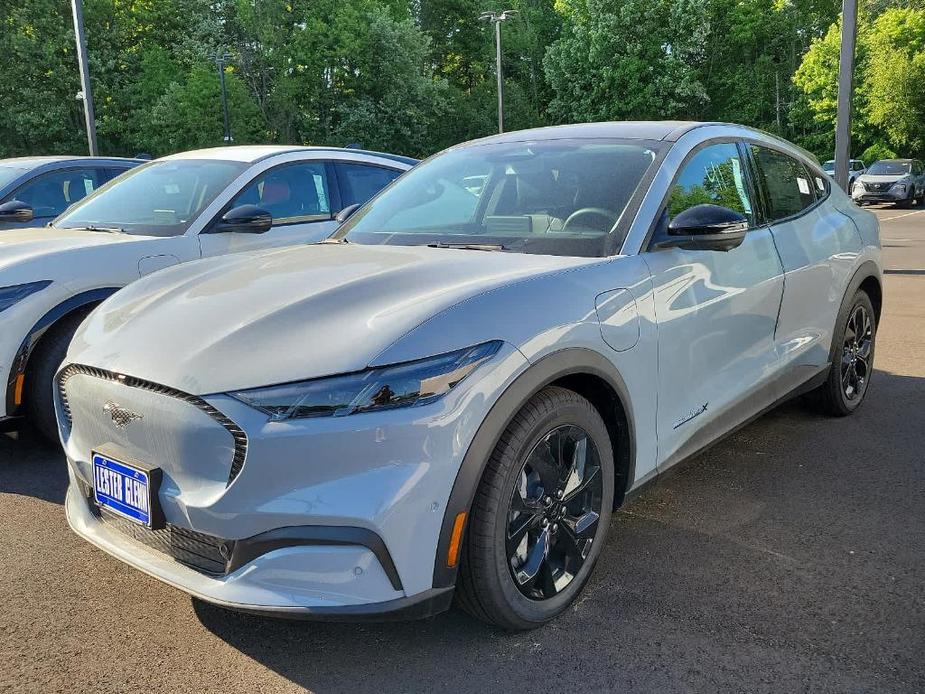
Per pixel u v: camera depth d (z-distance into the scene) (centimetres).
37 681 227
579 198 310
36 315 392
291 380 209
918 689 218
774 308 357
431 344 216
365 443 205
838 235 420
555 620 255
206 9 4312
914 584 275
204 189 509
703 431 316
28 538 320
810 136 4500
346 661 236
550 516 248
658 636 246
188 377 216
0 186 662
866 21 4025
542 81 5297
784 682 222
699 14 4275
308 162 566
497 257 277
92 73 3806
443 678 227
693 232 282
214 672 231
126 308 270
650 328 276
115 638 248
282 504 206
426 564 213
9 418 391
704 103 4534
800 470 382
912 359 597
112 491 237
